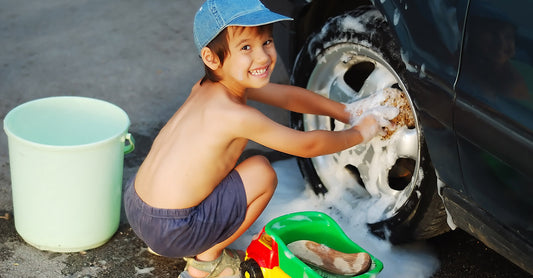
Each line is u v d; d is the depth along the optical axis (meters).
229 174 2.41
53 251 2.69
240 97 2.38
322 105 2.64
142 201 2.38
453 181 2.20
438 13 2.07
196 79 4.16
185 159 2.30
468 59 1.99
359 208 2.81
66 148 2.43
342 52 2.65
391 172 2.74
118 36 4.65
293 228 2.41
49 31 4.67
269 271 2.31
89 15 4.94
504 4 1.88
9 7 5.02
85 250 2.71
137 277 2.59
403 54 2.23
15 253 2.68
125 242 2.78
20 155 2.50
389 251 2.72
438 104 2.12
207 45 2.20
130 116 3.73
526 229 1.97
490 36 1.91
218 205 2.37
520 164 1.89
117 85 4.04
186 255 2.46
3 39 4.52
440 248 2.77
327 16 2.74
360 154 2.71
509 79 1.87
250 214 2.45
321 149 2.39
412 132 2.47
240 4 2.15
